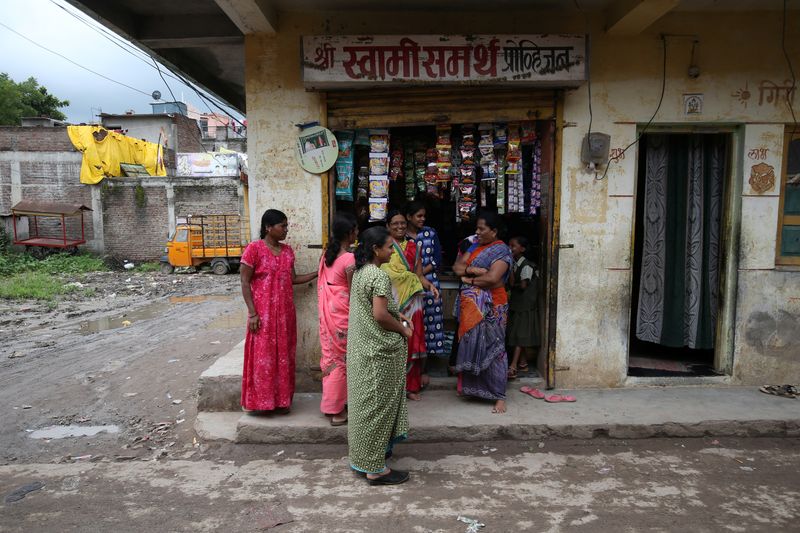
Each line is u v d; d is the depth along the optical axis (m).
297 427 3.77
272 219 3.88
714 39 4.25
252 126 4.26
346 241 3.80
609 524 2.77
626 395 4.32
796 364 4.52
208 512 2.94
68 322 9.16
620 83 4.25
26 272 15.81
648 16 3.83
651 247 4.99
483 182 4.50
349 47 3.93
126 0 4.21
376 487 3.18
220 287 13.96
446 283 4.87
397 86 4.11
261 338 3.82
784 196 4.45
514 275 4.51
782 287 4.45
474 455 3.60
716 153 4.66
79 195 19.55
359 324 3.15
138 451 3.86
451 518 2.84
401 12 4.19
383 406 3.13
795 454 3.61
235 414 4.20
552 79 3.97
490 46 3.94
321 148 4.23
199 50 5.34
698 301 4.79
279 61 4.21
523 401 4.21
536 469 3.39
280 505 3.00
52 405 4.86
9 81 26.61
